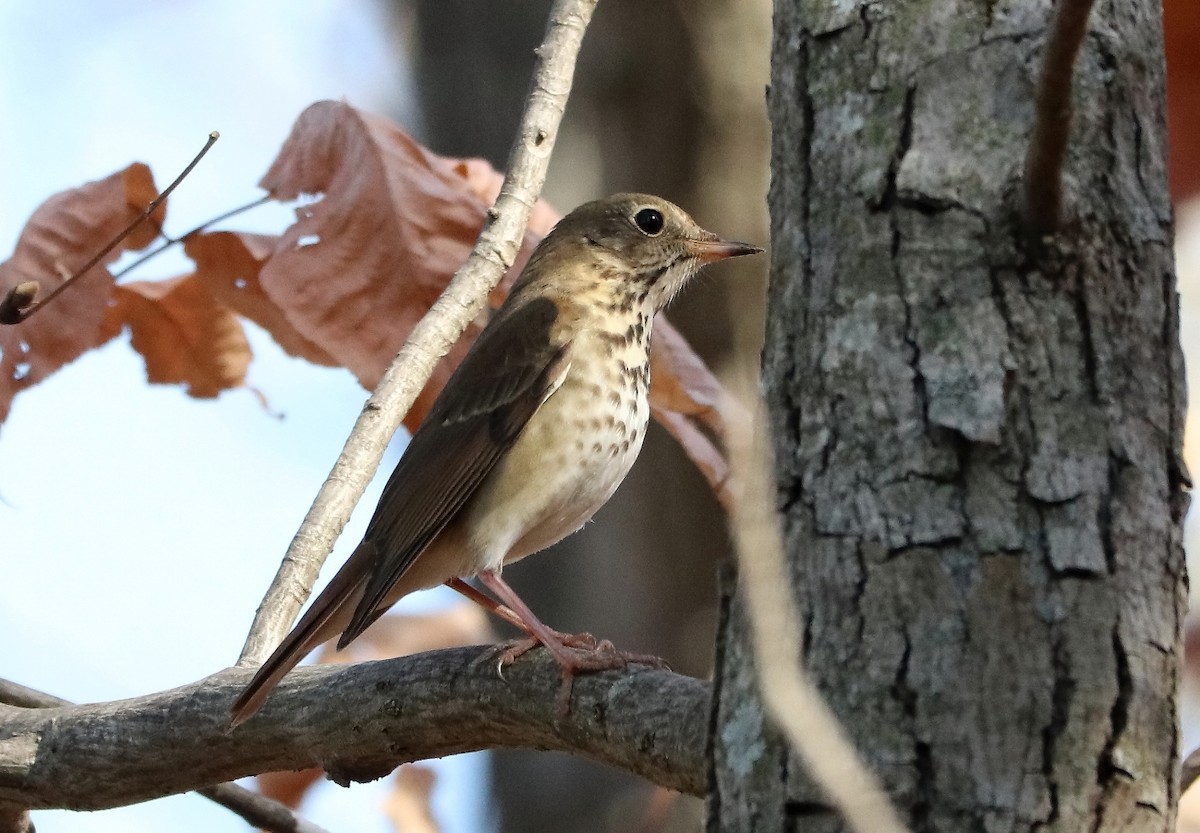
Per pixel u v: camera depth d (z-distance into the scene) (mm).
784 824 5062
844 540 5320
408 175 8930
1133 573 5191
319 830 9633
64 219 9148
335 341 8664
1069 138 5207
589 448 10562
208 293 9586
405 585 10508
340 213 8836
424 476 10219
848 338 5516
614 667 7289
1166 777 5090
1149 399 5414
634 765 6918
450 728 7633
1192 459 13680
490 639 14484
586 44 15008
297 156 9031
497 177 9492
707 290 14289
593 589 14594
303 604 8445
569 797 14508
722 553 14602
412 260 8805
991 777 4941
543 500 10398
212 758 8102
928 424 5312
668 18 14922
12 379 8969
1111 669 5055
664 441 14703
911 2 5715
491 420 10344
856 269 5562
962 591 5133
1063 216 5309
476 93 15594
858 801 4742
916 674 5074
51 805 8641
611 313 11133
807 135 5828
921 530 5223
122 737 8258
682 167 14828
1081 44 4945
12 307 8172
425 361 8523
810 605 5324
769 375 5758
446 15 15914
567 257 11391
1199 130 10719
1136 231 5520
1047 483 5203
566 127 14953
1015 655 5051
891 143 5598
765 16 15188
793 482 5520
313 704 7879
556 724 7203
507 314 11055
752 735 5246
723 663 5531
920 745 5000
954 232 5453
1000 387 5293
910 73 5641
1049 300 5363
